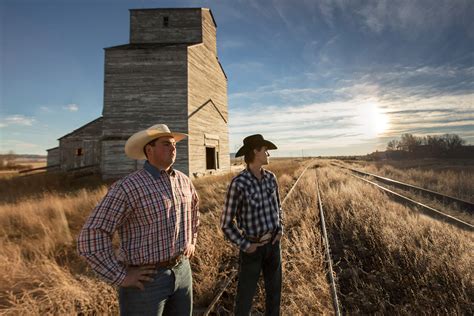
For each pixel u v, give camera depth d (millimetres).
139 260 1785
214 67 21578
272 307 2816
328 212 8102
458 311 3111
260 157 2730
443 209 8883
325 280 3775
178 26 20562
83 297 3445
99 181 16672
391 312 3357
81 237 1609
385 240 5141
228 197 2656
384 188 13812
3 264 4406
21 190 15039
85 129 22641
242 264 2750
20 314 3203
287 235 6156
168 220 1912
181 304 2049
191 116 17562
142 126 17141
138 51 17516
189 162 16859
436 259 4270
